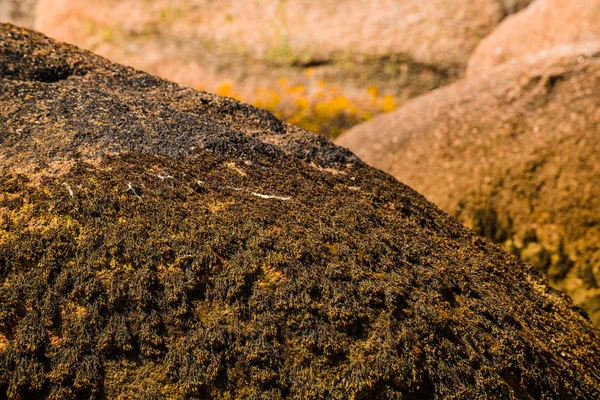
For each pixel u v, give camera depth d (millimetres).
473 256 3967
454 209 10633
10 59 4477
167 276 2977
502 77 12594
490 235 10219
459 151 11375
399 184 4633
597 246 9211
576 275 9258
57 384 2629
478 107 12039
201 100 4695
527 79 11898
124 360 2734
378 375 2854
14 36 4781
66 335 2742
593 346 3863
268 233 3264
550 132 10695
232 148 3988
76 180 3311
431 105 13133
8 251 2912
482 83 12938
